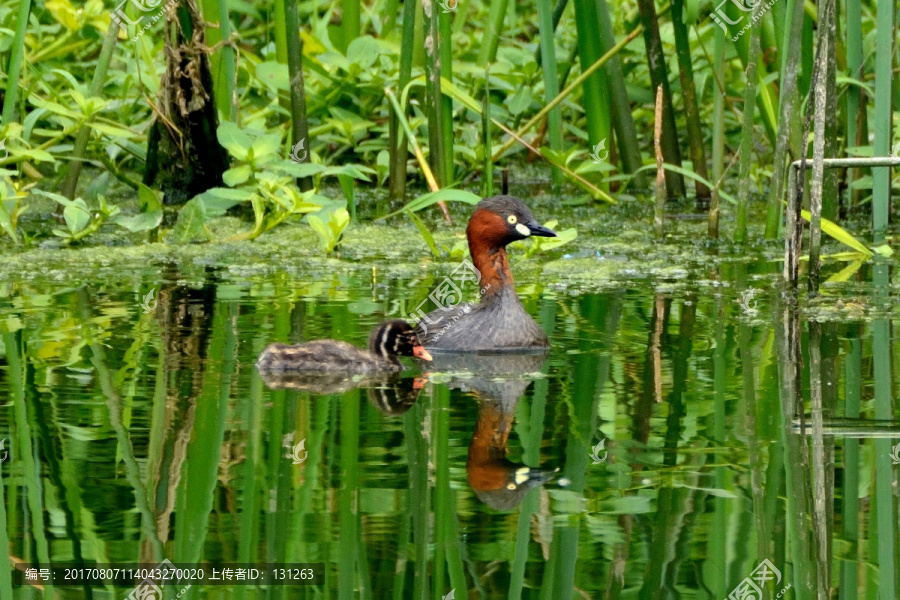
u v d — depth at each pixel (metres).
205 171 17.77
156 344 10.65
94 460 7.64
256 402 9.02
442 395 9.36
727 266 14.60
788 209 12.84
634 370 9.95
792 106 14.58
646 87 20.56
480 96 19.80
